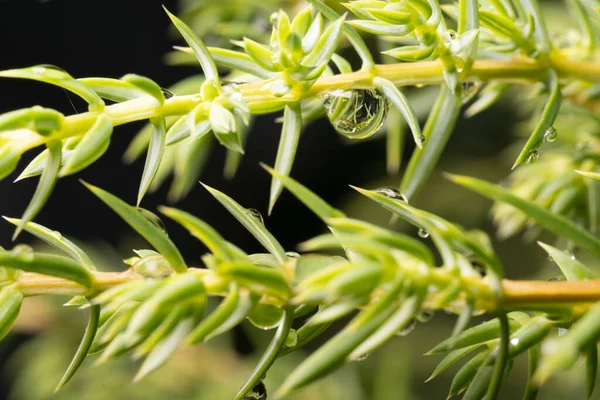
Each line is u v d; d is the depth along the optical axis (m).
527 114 0.34
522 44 0.20
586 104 0.22
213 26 0.29
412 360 0.51
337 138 0.64
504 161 0.50
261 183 0.66
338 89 0.19
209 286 0.17
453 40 0.19
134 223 0.17
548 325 0.17
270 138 0.64
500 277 0.17
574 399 0.40
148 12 0.62
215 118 0.18
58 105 0.65
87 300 0.18
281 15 0.18
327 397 0.38
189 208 0.67
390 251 0.16
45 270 0.17
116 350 0.16
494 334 0.18
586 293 0.17
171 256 0.17
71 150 0.18
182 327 0.17
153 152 0.18
